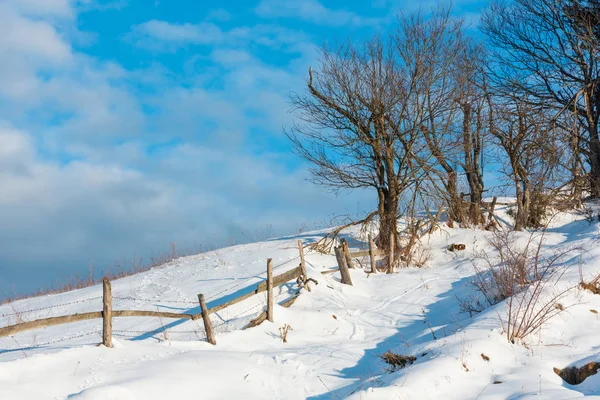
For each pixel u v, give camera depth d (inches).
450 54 870.4
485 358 326.6
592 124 946.7
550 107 999.0
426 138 855.1
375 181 873.5
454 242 866.1
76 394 282.0
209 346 409.1
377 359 389.4
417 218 972.6
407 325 494.9
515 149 923.4
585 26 969.5
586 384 297.4
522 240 807.7
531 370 307.9
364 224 898.1
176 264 874.8
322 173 888.3
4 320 627.2
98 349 346.9
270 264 493.4
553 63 1010.1
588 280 446.6
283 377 362.6
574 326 378.6
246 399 322.0
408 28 843.4
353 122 856.3
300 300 569.0
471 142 962.1
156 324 519.8
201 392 315.3
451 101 867.4
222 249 1000.9
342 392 327.6
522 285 460.8
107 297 358.3
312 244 836.0
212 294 626.8
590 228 773.3
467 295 530.6
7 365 294.0
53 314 626.2
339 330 494.3
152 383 305.3
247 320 494.0
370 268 767.1
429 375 302.0
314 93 859.4
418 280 665.6
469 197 1035.3
